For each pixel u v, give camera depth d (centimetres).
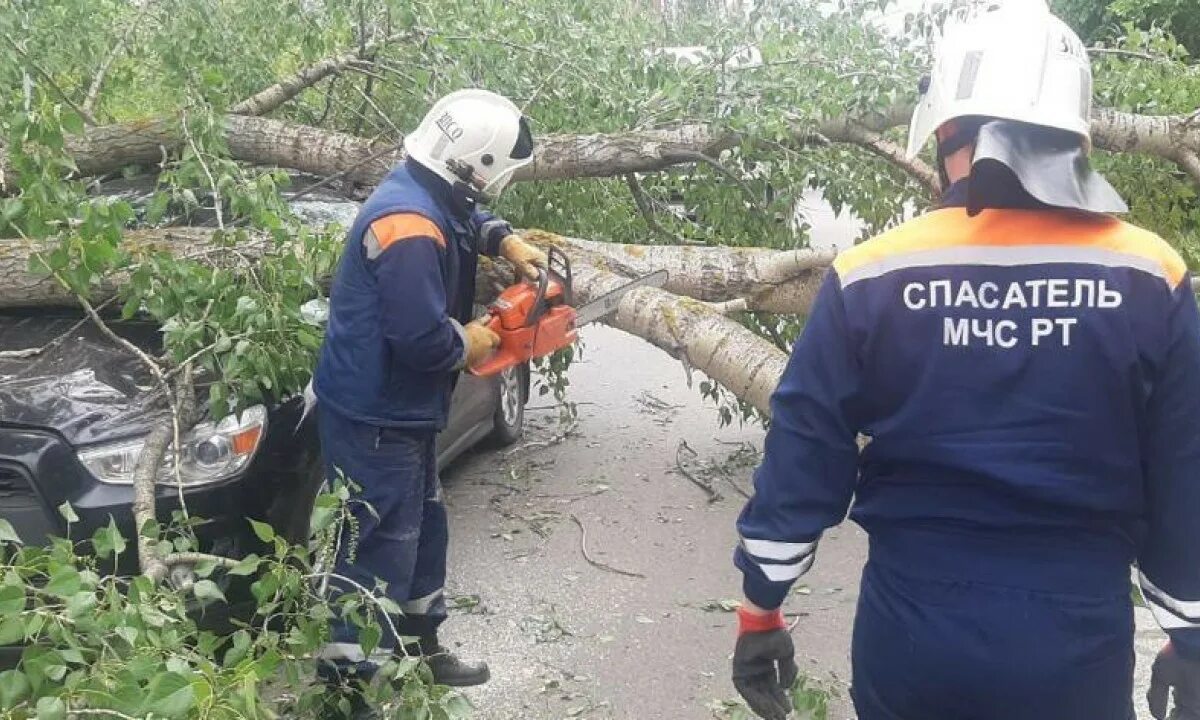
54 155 308
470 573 395
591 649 342
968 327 152
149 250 348
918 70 427
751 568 167
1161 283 149
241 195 340
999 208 154
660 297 346
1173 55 479
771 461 163
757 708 183
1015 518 153
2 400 302
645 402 593
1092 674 154
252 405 312
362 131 529
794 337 468
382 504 285
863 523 169
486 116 281
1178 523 155
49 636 194
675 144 438
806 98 432
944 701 159
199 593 228
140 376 322
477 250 305
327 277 364
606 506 454
